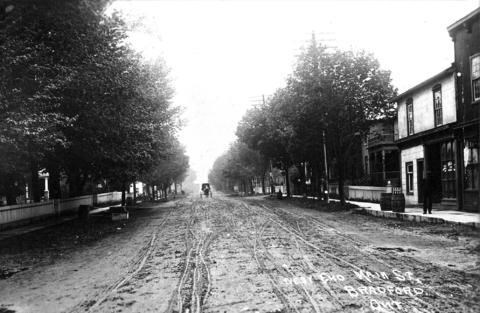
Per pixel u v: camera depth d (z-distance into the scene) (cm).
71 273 1089
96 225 2448
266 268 983
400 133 2884
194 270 1005
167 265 1092
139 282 914
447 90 2262
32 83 1471
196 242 1498
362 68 2800
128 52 2095
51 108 1591
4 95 1373
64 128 1903
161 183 6331
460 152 2123
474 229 1515
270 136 4275
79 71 1672
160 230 1986
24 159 1777
